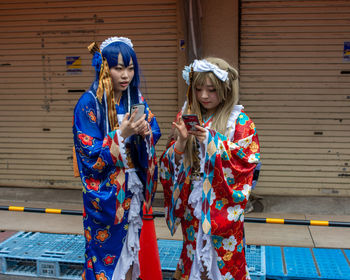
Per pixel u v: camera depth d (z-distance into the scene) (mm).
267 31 6059
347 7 5914
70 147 6844
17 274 4207
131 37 6371
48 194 6738
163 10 6219
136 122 2865
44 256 4266
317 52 6066
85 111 3002
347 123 6211
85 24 6461
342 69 6078
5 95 6879
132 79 3189
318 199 6328
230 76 2924
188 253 3105
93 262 3109
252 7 6008
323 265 4109
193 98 3008
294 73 6148
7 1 6578
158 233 5062
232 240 2975
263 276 3842
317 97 6184
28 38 6652
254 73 6195
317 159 6348
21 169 7027
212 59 2959
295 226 5316
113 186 2998
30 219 5609
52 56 6645
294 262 4191
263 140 6379
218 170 2834
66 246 4570
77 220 5562
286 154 6379
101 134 3072
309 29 6012
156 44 6328
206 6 5895
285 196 6461
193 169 3004
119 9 6324
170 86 6418
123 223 3119
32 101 6828
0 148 7035
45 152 6926
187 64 5898
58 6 6477
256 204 6184
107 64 3000
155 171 3238
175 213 3107
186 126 2812
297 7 5973
